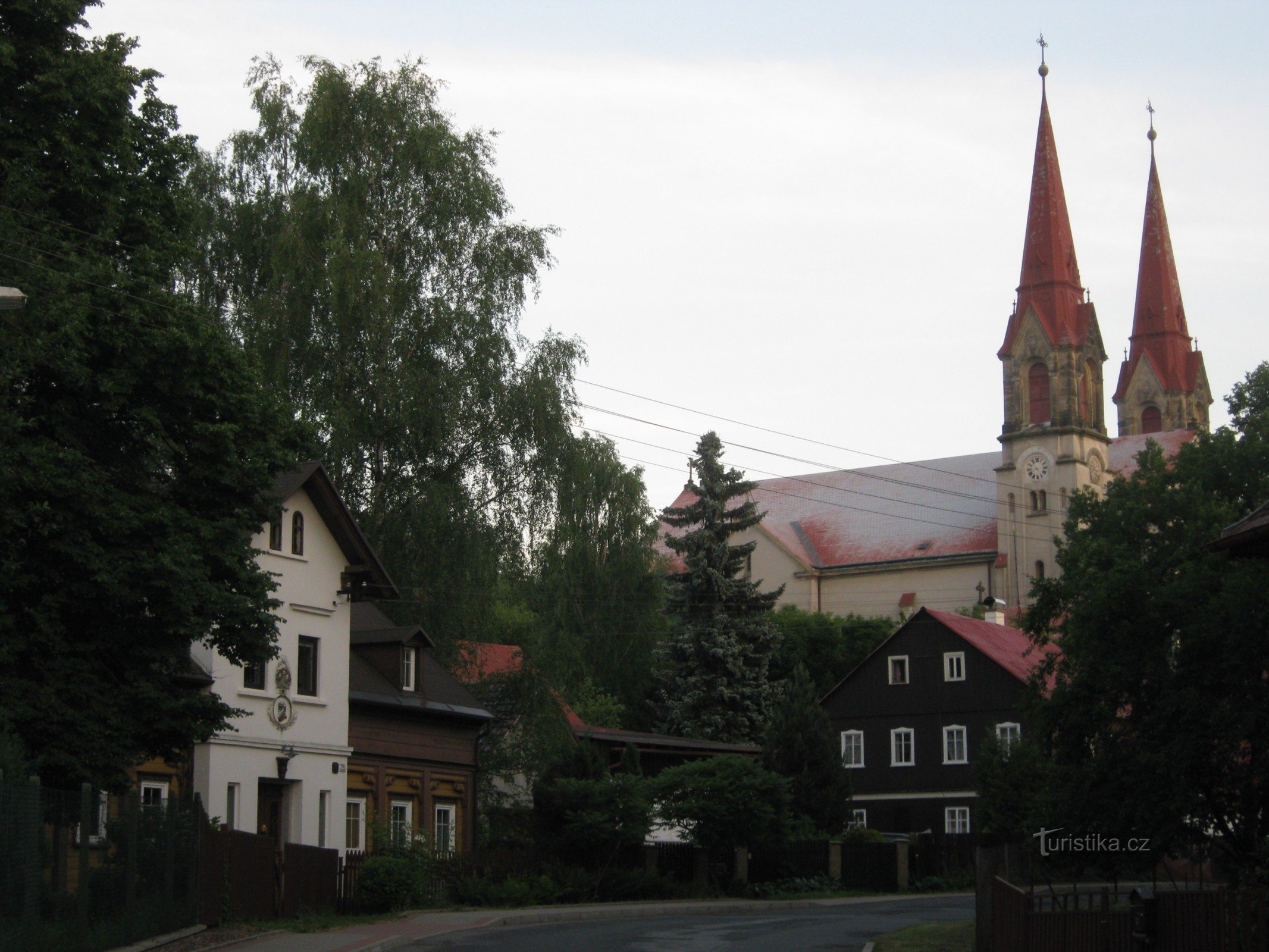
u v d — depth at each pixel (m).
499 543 41.44
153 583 23.59
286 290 40.28
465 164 42.88
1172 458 35.66
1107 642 28.17
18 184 24.39
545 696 43.25
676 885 42.72
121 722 23.83
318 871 31.30
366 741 38.94
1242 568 25.20
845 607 108.44
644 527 61.88
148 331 24.86
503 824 44.31
